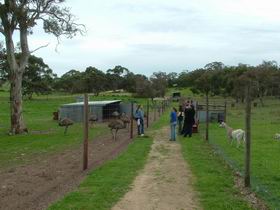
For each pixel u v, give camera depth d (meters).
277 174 15.12
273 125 39.94
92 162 18.88
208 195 12.12
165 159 19.02
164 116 59.75
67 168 17.50
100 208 10.88
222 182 13.71
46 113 71.25
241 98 107.00
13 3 35.97
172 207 11.03
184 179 14.41
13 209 11.45
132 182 13.93
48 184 14.48
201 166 16.83
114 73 177.12
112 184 13.64
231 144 24.08
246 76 111.31
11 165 19.03
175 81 198.25
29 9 37.38
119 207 11.00
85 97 17.05
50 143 28.03
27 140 30.59
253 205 11.00
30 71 121.81
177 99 126.12
